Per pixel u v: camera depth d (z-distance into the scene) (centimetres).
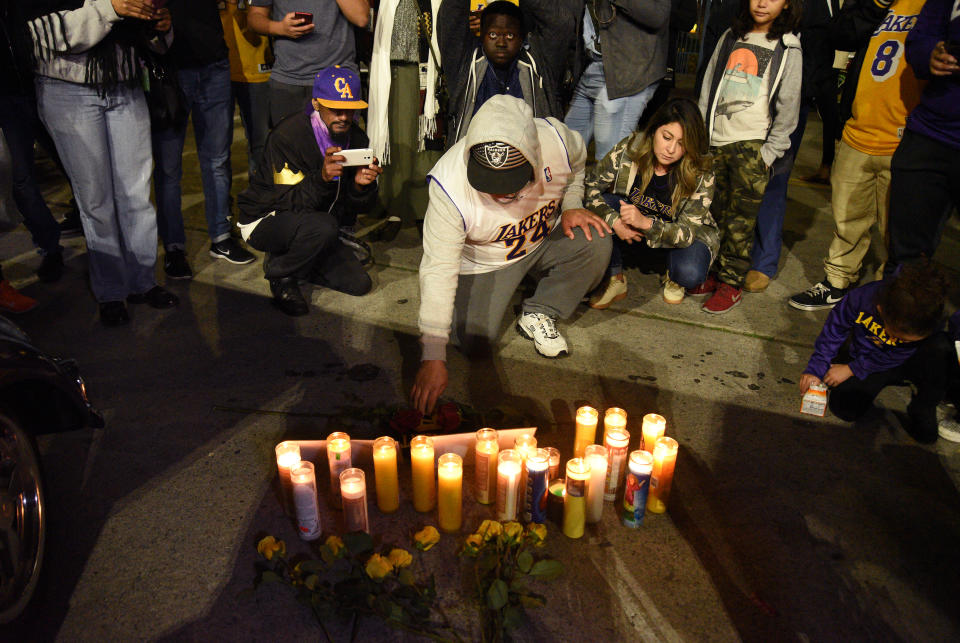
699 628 200
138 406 293
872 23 347
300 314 375
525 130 235
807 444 283
